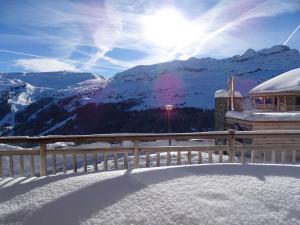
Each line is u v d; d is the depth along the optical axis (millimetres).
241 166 4789
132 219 3111
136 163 5695
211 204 3354
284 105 22469
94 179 4176
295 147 6000
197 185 3871
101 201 3490
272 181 4035
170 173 4375
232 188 3781
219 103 20422
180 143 16938
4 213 3408
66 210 3354
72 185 4004
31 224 3158
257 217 3143
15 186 4207
